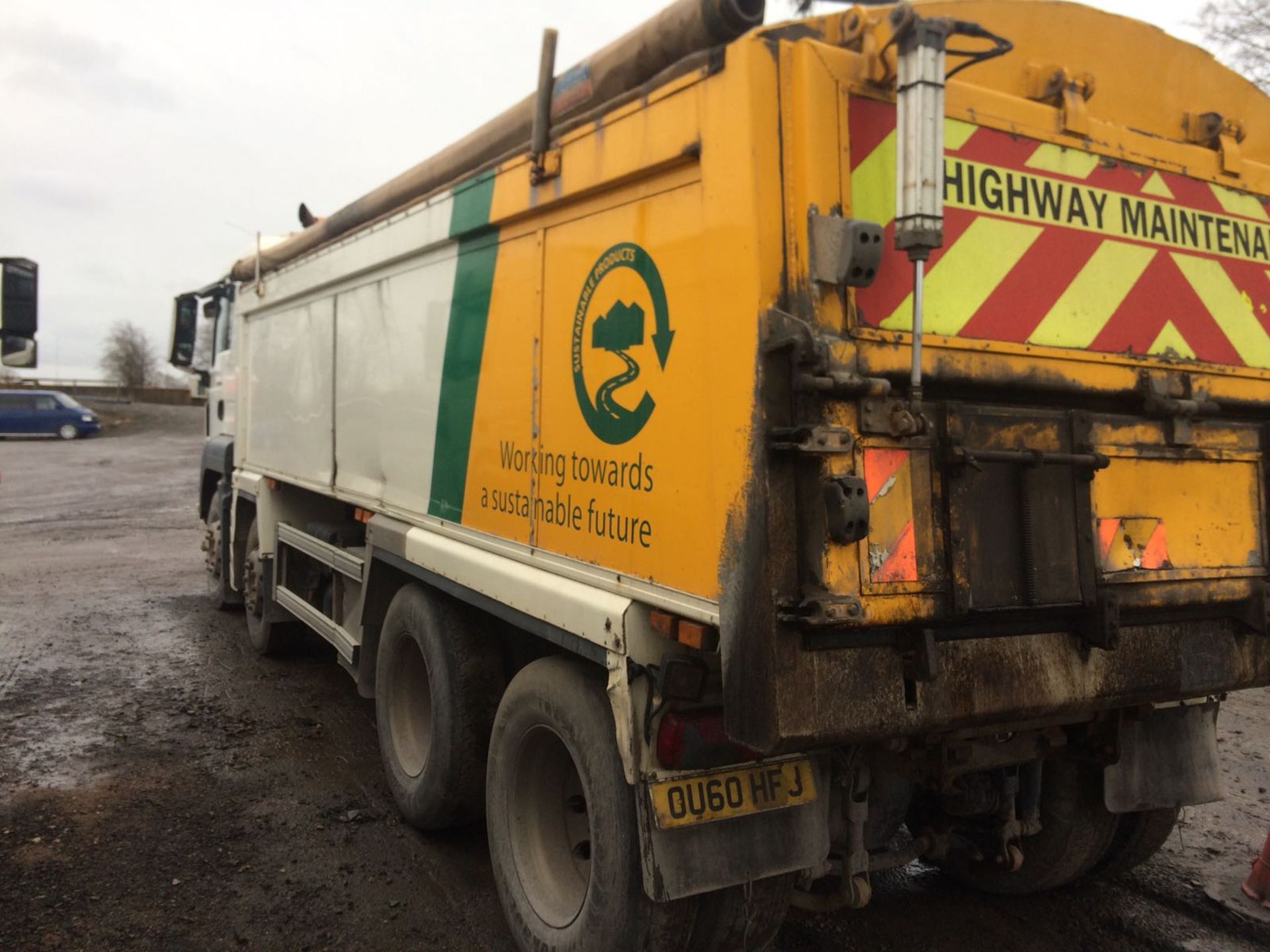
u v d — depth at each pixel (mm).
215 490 9234
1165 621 2715
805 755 2703
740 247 2205
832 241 2158
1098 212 2668
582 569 2939
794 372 2119
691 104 2385
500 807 3344
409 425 4305
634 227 2684
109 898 3590
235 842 4094
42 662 6840
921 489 2289
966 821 3461
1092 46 2686
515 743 3275
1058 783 3494
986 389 2463
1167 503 2693
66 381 55375
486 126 3566
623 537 2732
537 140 3086
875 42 2258
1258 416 3029
